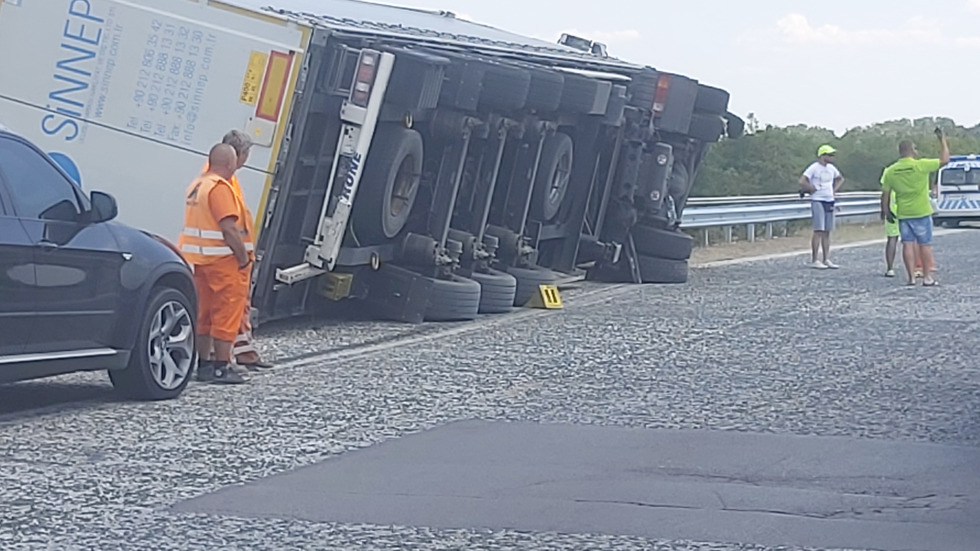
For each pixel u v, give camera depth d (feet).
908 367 40.14
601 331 49.14
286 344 45.06
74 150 44.42
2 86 44.50
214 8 43.65
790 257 86.79
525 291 57.82
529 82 52.54
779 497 24.36
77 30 44.34
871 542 21.53
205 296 36.63
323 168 45.91
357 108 45.06
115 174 44.29
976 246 98.53
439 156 51.90
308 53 43.32
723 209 95.55
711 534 21.97
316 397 34.71
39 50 44.55
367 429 30.50
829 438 29.63
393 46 47.70
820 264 78.43
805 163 157.28
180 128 43.93
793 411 32.91
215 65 43.68
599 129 64.54
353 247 48.65
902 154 66.59
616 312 55.67
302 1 52.29
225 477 25.72
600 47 76.79
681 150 71.36
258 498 24.16
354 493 24.57
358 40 45.83
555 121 58.54
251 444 28.73
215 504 23.71
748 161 153.69
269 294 45.27
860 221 126.31
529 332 48.85
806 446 28.76
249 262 36.96
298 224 45.85
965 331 48.75
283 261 45.96
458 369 39.75
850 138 199.93
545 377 38.22
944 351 43.57
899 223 66.80
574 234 65.10
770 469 26.58
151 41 44.04
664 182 68.18
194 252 36.37
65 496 24.14
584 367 40.19
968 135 223.92
